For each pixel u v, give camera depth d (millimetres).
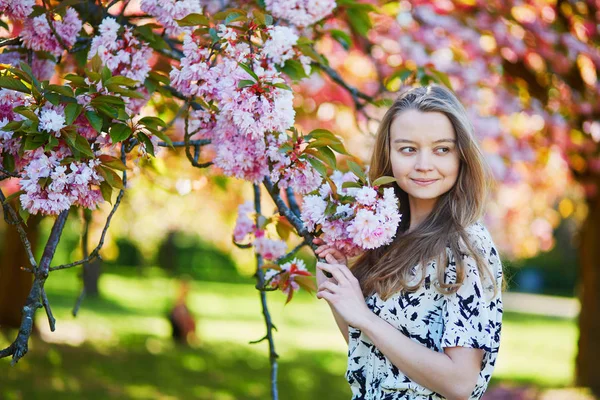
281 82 2158
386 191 1957
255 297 23594
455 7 5734
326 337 15484
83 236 3354
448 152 2018
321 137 2230
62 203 2064
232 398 8695
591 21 5973
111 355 10328
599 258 8695
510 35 5699
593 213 8625
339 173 2367
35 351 9391
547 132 6699
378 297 2012
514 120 6789
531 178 8047
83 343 10898
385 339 1860
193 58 2312
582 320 8891
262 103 2133
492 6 5672
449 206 2043
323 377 10883
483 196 2029
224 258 31359
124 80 2174
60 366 8891
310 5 2539
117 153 3064
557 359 13992
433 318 1933
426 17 5656
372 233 1912
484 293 1891
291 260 2494
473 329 1841
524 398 8773
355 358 2070
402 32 5656
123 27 2500
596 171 7211
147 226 14633
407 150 2033
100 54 2422
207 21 2332
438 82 3514
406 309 1944
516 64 6305
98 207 2201
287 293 2451
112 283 23688
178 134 4238
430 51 5613
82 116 2230
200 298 21688
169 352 11562
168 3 2385
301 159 2215
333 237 2043
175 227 14234
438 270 1903
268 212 6887
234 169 2293
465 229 1959
